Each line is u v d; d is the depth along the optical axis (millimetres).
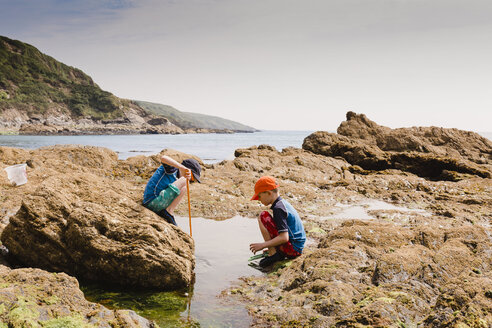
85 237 4555
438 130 25578
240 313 3682
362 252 4828
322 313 3324
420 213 8797
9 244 4711
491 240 5176
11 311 2508
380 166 18922
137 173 13852
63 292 3062
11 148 12711
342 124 26578
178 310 3783
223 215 8281
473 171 15258
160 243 4672
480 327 2523
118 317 2797
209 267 5102
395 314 3006
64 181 5258
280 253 5203
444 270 4117
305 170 14695
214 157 32375
